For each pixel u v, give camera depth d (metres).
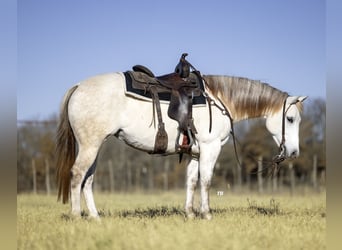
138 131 9.21
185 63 9.65
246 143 41.75
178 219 9.19
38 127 40.19
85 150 9.12
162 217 9.82
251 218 9.85
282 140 10.20
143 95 9.18
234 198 23.42
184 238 6.98
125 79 9.24
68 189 9.48
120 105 9.12
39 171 40.81
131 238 7.09
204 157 9.55
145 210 12.22
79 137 9.16
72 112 9.16
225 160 43.03
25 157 40.94
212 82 9.95
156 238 6.95
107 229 7.61
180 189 48.25
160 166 51.00
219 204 15.54
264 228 8.30
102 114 9.05
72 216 9.00
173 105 9.30
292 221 9.40
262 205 14.16
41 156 40.97
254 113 10.20
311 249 6.95
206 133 9.54
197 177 10.00
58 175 9.48
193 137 9.52
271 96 10.19
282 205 14.70
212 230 7.53
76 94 9.20
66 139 9.48
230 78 10.15
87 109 9.07
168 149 9.47
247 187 41.81
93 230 7.64
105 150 46.84
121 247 6.71
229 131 9.93
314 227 8.69
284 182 46.12
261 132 41.62
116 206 16.11
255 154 41.06
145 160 47.84
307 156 39.88
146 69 9.52
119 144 47.19
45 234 7.72
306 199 21.20
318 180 40.62
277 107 10.18
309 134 39.75
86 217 9.63
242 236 7.54
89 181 9.59
